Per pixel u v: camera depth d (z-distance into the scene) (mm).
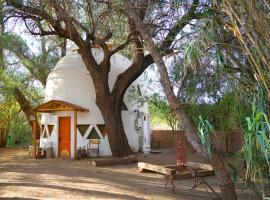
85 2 12016
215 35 6191
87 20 13773
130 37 13461
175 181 11586
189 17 8320
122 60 22141
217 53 6008
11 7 15000
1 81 20344
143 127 22094
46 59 25469
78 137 20188
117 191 9883
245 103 6105
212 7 6230
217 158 6883
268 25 4438
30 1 14500
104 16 11695
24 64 23188
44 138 21516
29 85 26281
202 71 7500
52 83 21516
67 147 20281
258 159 5156
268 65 4496
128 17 10680
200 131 5863
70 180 11578
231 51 6211
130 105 21250
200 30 5949
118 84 18922
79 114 20312
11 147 30219
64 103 19766
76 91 20609
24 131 33250
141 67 18391
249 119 4590
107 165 15789
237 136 14781
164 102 18688
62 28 16578
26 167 15383
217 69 6773
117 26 12680
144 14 9641
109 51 18328
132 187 10562
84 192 9609
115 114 18703
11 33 19938
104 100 18547
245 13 4598
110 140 18578
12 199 8711
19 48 21562
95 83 18656
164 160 17328
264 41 4535
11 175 12734
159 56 7312
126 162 16562
